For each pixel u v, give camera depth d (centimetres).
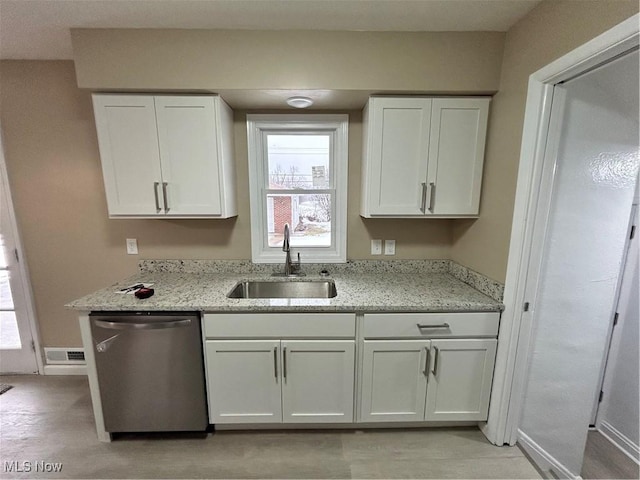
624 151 134
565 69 119
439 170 177
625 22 96
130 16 145
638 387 162
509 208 154
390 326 161
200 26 154
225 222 215
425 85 163
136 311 157
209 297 166
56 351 232
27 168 208
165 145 172
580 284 144
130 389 163
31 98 200
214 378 164
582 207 141
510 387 160
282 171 214
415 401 170
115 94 166
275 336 161
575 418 148
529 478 149
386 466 155
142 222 215
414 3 136
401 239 219
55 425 181
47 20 147
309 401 169
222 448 166
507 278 155
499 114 163
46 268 221
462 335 162
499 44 160
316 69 161
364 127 192
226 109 184
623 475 152
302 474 150
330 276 212
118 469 153
